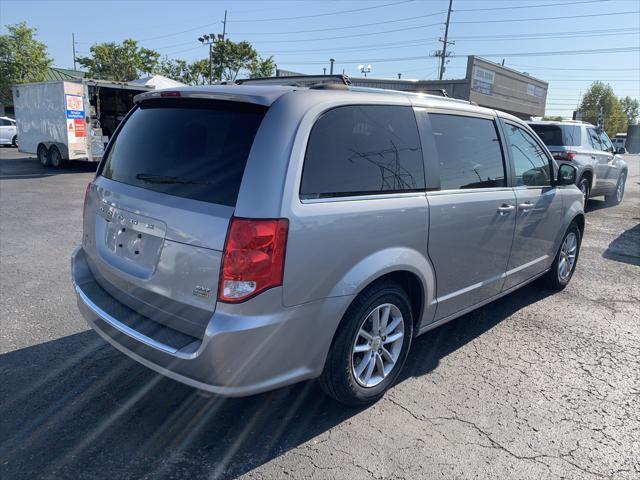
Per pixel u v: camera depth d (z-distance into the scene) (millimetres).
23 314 4387
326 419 3014
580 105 99062
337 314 2709
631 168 29000
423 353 3928
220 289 2381
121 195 2938
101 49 41750
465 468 2635
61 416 2951
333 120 2742
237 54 41344
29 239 6992
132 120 3281
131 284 2812
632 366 3811
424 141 3270
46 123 16531
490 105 29344
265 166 2436
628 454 2791
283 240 2416
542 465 2680
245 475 2531
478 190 3691
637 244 7789
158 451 2680
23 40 37688
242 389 2471
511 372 3666
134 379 3375
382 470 2596
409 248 3078
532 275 4754
